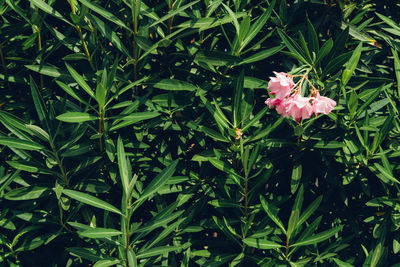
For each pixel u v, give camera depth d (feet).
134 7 4.67
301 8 5.23
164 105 4.91
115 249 4.88
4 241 4.83
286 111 4.53
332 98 4.84
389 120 4.71
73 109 4.79
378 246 4.80
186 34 4.77
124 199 4.50
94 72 4.90
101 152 4.84
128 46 5.03
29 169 4.66
